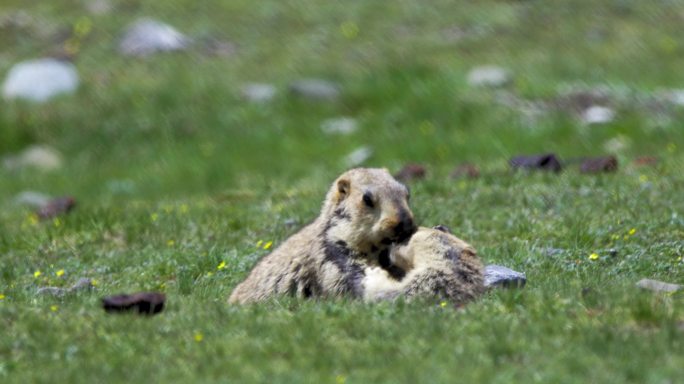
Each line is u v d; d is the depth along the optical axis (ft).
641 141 220.43
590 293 93.91
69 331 88.99
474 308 90.17
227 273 122.31
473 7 320.09
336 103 259.39
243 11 321.11
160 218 149.48
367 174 101.19
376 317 88.74
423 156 222.89
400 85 263.08
